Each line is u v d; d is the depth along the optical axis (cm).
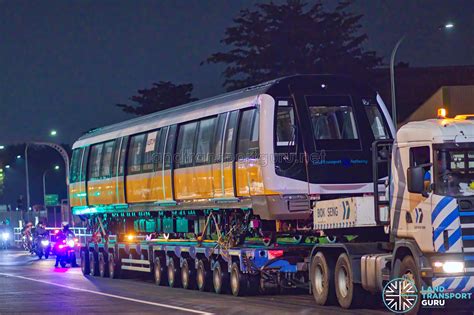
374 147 2120
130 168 3688
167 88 8412
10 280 3788
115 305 2534
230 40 7344
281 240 2720
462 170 1856
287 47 7231
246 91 2777
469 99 5369
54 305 2588
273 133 2562
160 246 3378
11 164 15712
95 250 4134
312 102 2597
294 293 2833
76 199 4409
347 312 2145
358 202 2175
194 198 3066
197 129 3069
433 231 1844
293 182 2545
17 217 9869
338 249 2270
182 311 2300
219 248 2877
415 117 5619
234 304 2459
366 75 7006
